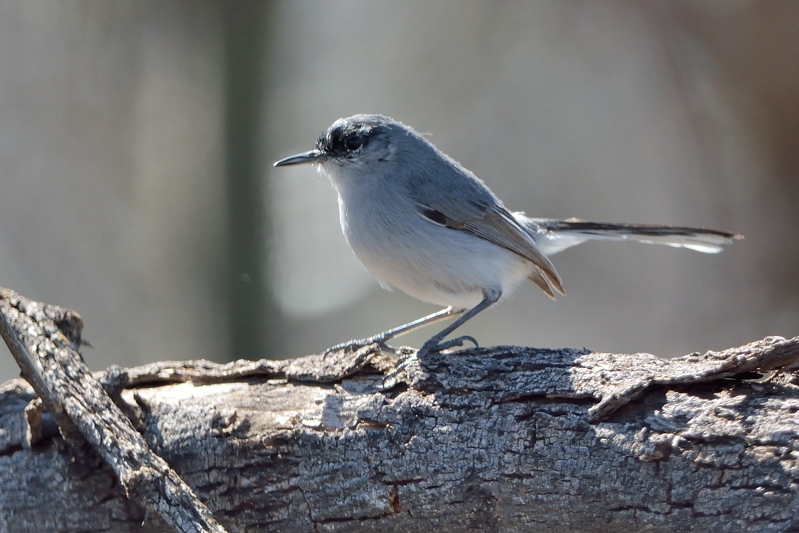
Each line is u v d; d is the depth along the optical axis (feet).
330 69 50.88
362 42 51.49
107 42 48.42
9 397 20.63
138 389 20.75
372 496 18.47
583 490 17.24
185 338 43.47
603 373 18.17
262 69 39.06
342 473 18.65
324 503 18.70
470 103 55.21
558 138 57.21
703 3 50.01
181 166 45.29
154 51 47.47
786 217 49.88
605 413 17.38
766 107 49.16
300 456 18.89
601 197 56.65
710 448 16.39
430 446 18.33
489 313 55.67
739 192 51.57
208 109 40.91
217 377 20.67
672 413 17.06
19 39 49.06
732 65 49.67
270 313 39.73
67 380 18.62
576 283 57.11
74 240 49.37
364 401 19.24
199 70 42.70
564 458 17.44
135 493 17.04
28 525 19.26
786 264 49.80
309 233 46.32
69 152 49.73
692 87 51.96
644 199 55.72
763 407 16.75
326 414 19.19
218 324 39.52
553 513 17.49
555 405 17.99
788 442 16.08
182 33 43.98
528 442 17.76
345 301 49.03
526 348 19.71
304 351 44.42
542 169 57.36
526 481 17.63
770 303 50.06
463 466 18.06
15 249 48.85
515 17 54.08
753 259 50.88
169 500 16.98
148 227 48.55
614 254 57.21
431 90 53.26
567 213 56.65
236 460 19.07
